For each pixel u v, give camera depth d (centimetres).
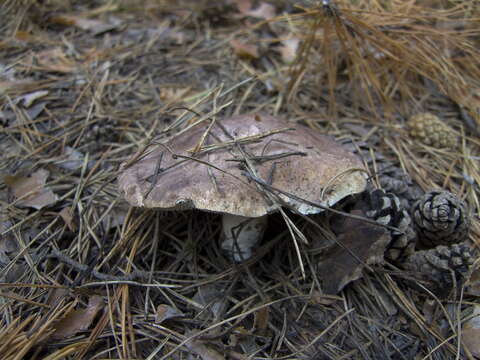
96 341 21
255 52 41
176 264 26
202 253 27
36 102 35
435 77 35
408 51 34
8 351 19
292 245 26
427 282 24
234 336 21
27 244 26
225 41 43
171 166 23
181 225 27
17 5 44
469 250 23
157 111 35
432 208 25
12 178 28
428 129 33
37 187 28
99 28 44
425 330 23
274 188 21
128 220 27
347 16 32
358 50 33
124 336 21
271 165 22
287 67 40
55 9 46
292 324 23
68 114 34
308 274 25
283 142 23
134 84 38
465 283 24
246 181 21
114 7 47
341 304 24
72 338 21
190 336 21
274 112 36
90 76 38
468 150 33
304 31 43
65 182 30
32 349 20
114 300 23
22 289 23
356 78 39
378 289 25
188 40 44
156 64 40
